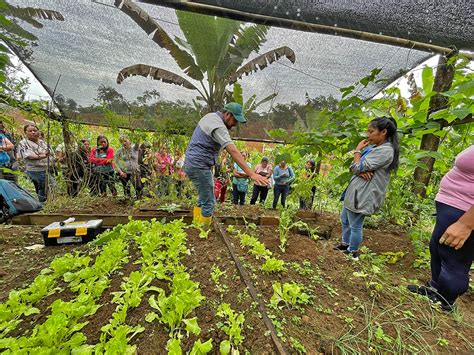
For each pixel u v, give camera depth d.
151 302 1.46
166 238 2.43
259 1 1.68
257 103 4.78
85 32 3.18
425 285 2.15
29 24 2.99
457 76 2.89
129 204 4.38
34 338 1.16
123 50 3.68
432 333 1.57
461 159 1.67
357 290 1.95
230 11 1.82
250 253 2.34
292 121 5.26
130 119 4.68
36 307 1.58
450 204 1.74
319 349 1.31
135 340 1.29
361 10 1.67
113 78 4.39
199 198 2.93
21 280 2.04
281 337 1.32
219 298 1.67
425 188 3.38
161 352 1.22
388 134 2.31
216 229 2.96
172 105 5.12
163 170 4.58
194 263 2.15
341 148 3.25
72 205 4.09
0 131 4.27
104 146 4.77
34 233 3.09
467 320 1.77
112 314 1.37
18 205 3.37
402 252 2.81
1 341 1.16
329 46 3.09
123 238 2.60
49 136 4.02
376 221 3.63
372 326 1.53
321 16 1.76
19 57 3.67
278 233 3.02
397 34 1.94
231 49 3.94
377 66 3.42
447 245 1.73
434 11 1.66
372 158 2.25
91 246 2.61
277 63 3.65
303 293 1.70
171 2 1.77
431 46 2.51
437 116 2.51
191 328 1.30
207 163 2.68
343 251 2.67
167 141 4.63
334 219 4.07
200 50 3.91
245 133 5.59
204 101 4.99
